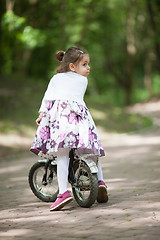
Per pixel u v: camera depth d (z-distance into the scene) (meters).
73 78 5.38
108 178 7.84
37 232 4.22
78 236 4.00
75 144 5.12
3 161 11.98
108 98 50.81
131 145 13.35
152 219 4.46
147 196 5.81
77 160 5.38
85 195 5.56
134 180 7.39
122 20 39.47
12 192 6.95
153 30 33.56
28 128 16.61
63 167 5.26
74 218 4.73
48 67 33.53
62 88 5.36
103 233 4.05
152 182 7.05
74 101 5.32
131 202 5.44
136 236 3.89
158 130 17.56
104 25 36.56
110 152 11.96
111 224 4.36
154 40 33.59
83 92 5.48
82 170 5.36
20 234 4.18
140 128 18.83
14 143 14.81
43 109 5.41
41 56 33.41
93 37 36.06
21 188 7.31
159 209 4.93
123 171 8.59
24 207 5.59
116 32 40.03
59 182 5.25
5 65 28.45
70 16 30.91
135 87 53.28
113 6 33.25
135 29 40.97
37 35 21.25
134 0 37.28
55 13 28.98
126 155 11.12
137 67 52.97
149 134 16.36
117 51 44.81
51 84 5.48
